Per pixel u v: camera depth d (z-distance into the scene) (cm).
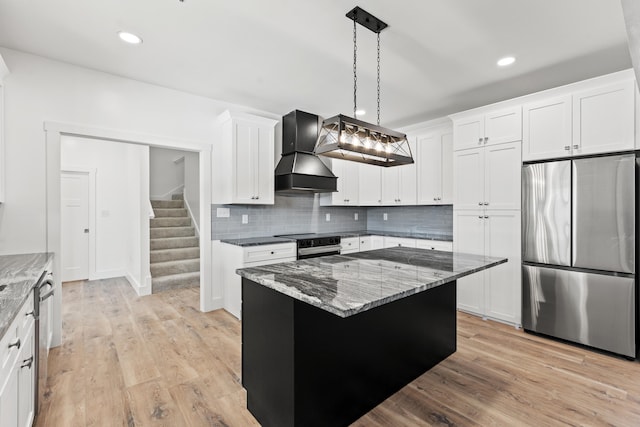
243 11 204
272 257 358
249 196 367
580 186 268
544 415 182
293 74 299
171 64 280
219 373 229
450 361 249
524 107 305
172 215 644
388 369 204
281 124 430
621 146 251
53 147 271
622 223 249
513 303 315
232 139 353
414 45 245
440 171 415
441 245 389
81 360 245
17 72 257
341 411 174
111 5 198
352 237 456
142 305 388
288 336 156
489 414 184
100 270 530
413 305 225
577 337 272
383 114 419
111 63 279
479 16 207
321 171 405
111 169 541
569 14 203
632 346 246
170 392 205
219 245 379
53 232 271
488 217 331
